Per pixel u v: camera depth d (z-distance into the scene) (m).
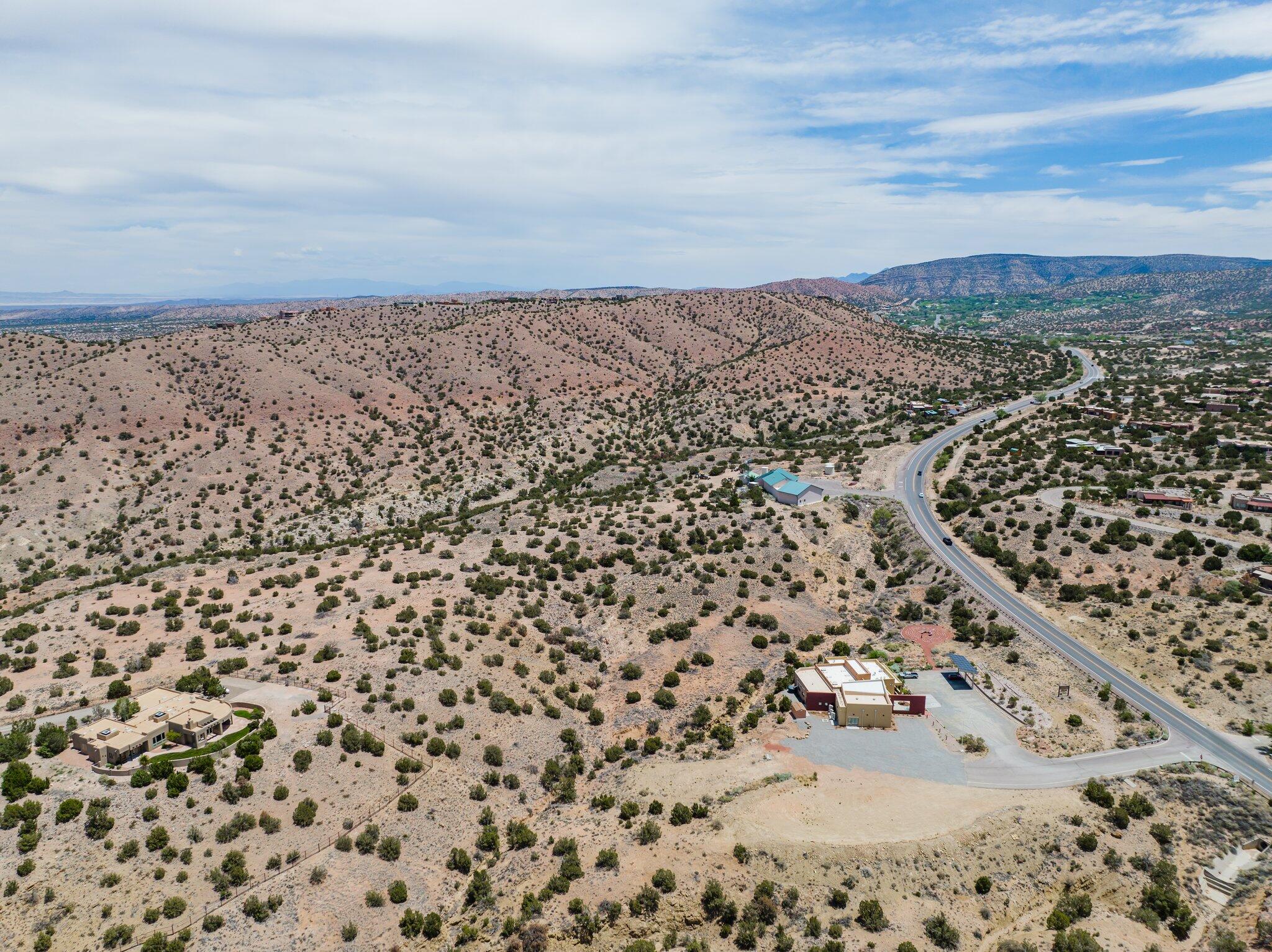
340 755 70.94
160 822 59.72
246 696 78.44
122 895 53.19
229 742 69.88
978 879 60.34
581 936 55.69
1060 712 84.94
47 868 53.75
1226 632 92.81
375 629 95.88
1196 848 64.38
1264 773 72.88
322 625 96.50
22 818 57.06
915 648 101.19
